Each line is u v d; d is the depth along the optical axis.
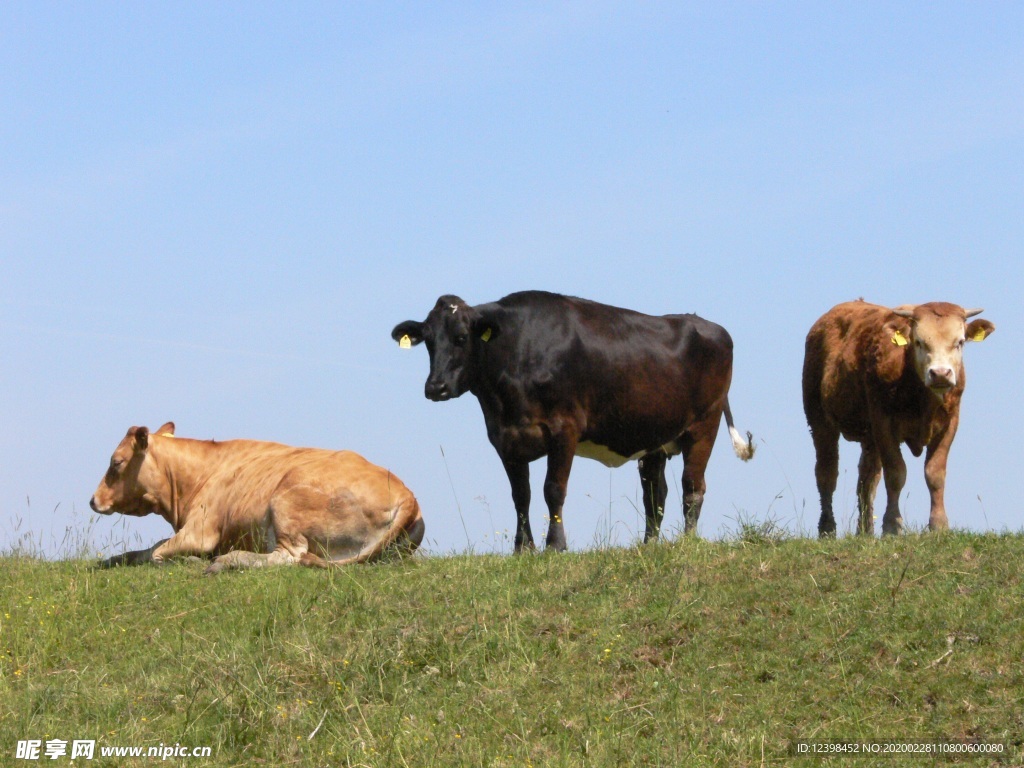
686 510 17.03
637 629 10.62
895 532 14.70
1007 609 10.20
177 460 15.05
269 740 9.15
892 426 14.88
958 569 11.02
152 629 11.55
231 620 11.45
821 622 10.37
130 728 9.29
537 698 9.66
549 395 15.09
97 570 13.74
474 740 9.02
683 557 11.91
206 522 14.40
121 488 15.04
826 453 16.77
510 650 10.36
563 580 11.71
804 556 11.68
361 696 9.87
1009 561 11.02
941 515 14.60
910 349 14.52
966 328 14.67
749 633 10.34
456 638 10.62
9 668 10.80
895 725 9.10
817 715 9.30
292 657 10.48
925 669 9.63
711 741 9.00
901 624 10.21
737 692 9.63
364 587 11.93
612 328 15.91
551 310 15.46
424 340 15.15
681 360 16.47
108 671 10.64
